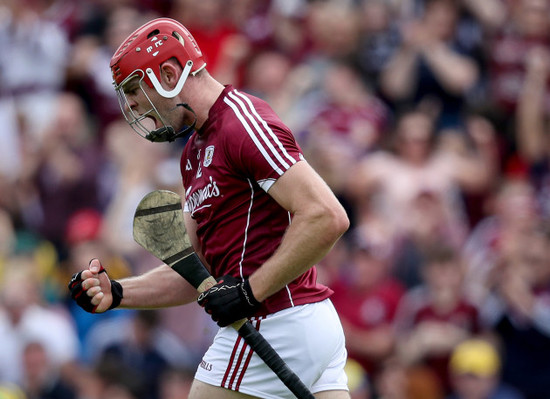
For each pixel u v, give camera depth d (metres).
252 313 15.47
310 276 16.34
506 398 30.83
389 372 30.92
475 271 33.66
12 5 44.31
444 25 42.09
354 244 32.62
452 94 41.16
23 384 31.98
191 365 31.75
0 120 42.34
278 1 45.25
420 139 37.47
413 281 33.75
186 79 15.80
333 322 16.23
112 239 36.19
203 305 15.42
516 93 41.44
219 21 44.91
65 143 40.31
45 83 44.09
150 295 17.25
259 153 15.14
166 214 16.19
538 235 32.44
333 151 36.38
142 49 15.73
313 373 15.95
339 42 42.56
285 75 42.38
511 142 40.81
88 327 33.69
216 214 15.83
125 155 38.62
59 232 39.03
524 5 42.69
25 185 39.75
